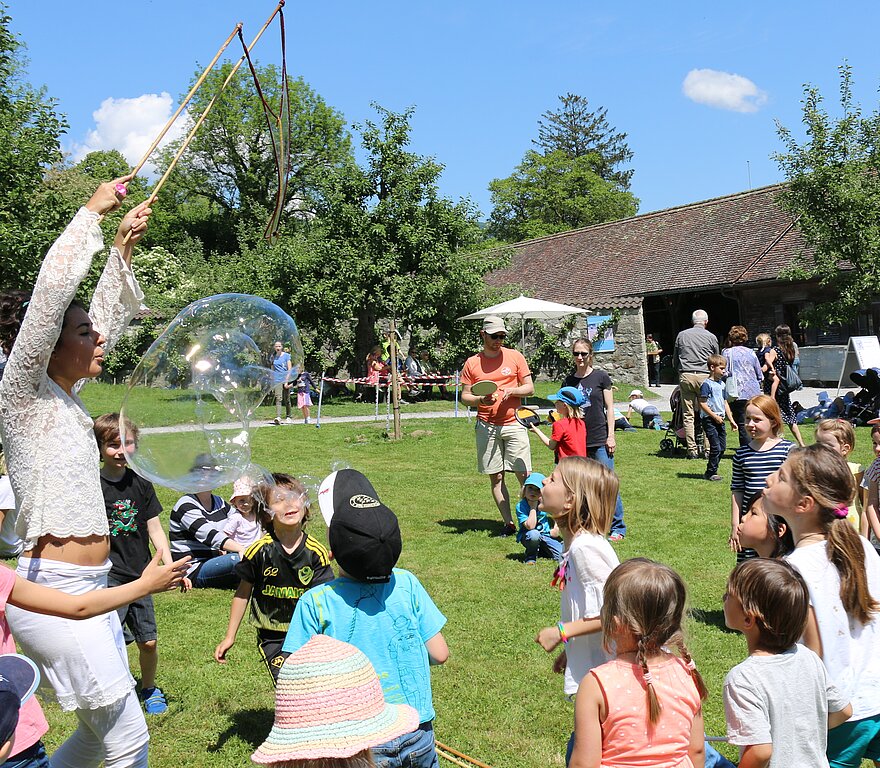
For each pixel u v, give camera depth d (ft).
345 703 6.66
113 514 14.89
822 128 61.77
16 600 8.32
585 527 11.41
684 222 100.27
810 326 67.21
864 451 40.57
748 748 8.87
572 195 235.20
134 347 81.35
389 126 78.74
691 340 41.75
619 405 68.23
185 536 22.91
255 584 13.42
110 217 46.24
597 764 8.62
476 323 81.25
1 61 47.39
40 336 9.27
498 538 27.40
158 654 17.89
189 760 13.44
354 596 9.62
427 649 9.81
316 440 50.26
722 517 29.50
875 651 10.30
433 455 44.62
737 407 37.37
